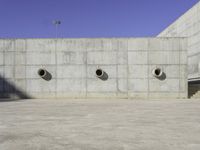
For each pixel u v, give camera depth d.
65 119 7.98
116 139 5.25
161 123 7.20
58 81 17.22
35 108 11.31
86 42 17.34
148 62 17.28
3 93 17.28
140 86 17.16
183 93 17.14
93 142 5.01
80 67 17.25
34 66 17.30
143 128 6.45
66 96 17.16
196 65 27.89
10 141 5.12
